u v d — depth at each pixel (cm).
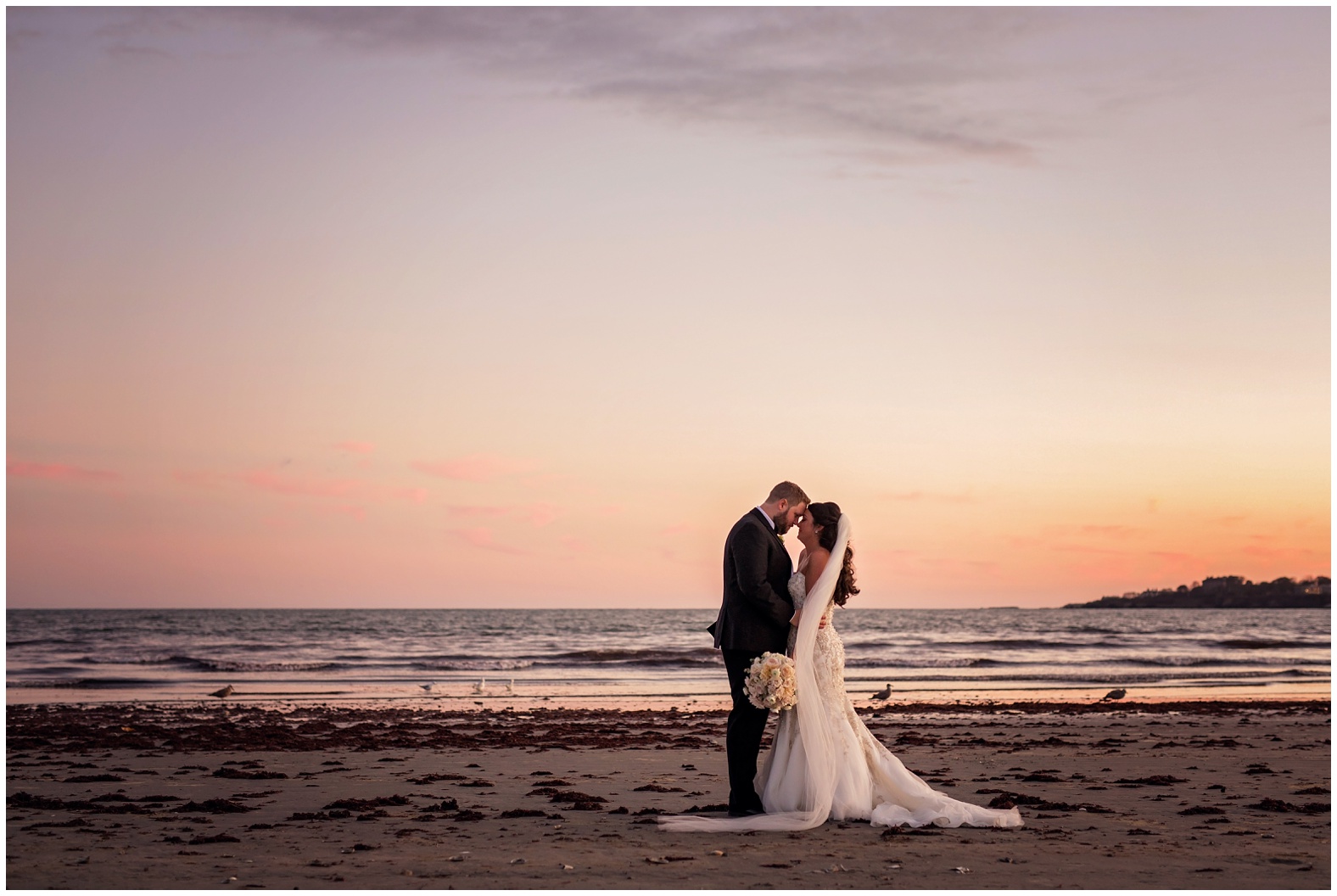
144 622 7962
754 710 704
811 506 731
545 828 658
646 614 14925
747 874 503
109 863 532
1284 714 1959
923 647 5466
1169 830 652
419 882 483
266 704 2252
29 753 1210
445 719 1833
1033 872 507
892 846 588
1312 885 475
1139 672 3706
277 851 570
